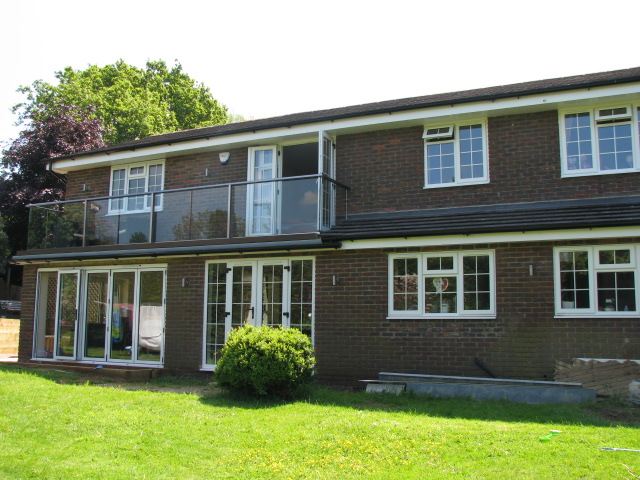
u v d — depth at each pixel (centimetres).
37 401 969
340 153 1448
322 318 1313
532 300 1146
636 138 1221
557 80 1474
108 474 648
